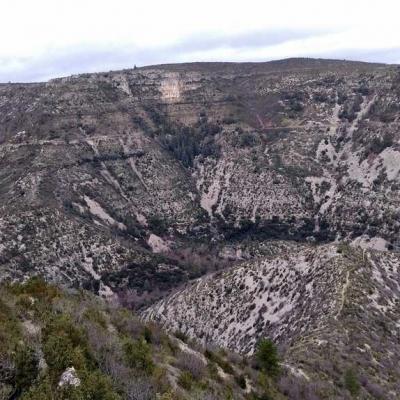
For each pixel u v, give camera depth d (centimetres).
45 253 11325
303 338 5747
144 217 15400
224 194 16612
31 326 2170
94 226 13188
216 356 3325
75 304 2675
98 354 2034
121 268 12169
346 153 16300
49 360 1795
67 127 16700
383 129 15788
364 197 14475
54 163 14900
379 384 4688
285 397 3469
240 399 2702
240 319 7944
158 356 2628
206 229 15662
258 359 3859
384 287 7031
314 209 15262
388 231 13225
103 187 15225
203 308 8719
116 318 2873
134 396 1836
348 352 5181
